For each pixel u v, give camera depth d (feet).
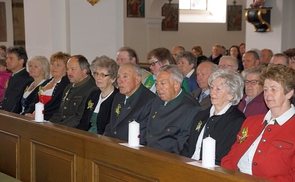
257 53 22.39
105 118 14.66
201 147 11.44
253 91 13.82
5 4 43.39
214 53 35.60
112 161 10.64
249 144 10.30
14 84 19.56
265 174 9.69
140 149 10.03
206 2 55.93
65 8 23.02
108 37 23.81
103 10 23.56
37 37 24.09
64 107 16.35
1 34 43.39
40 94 17.97
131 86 13.62
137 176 10.05
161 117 12.71
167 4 52.26
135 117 13.56
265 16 32.83
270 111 10.31
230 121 11.13
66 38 23.17
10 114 14.15
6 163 14.21
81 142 11.42
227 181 8.18
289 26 33.12
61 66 17.84
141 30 50.70
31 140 13.05
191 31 54.13
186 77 19.15
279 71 9.74
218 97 11.25
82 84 16.28
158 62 17.29
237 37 56.08
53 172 12.41
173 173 9.24
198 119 11.87
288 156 9.55
